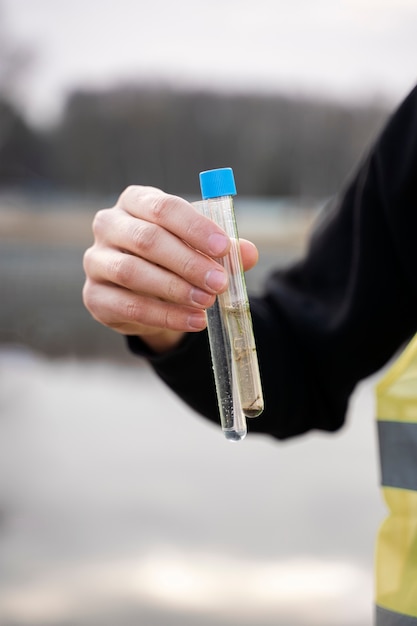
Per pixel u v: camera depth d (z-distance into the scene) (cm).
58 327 1991
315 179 5819
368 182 162
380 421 142
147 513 698
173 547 617
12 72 6391
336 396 171
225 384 126
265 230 3872
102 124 6538
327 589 542
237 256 126
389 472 140
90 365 1459
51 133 6475
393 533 139
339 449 861
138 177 6500
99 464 855
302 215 4397
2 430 1009
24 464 860
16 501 737
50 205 5875
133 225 130
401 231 157
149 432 986
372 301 162
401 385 140
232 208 128
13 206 5216
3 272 2784
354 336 164
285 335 172
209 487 764
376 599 140
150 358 157
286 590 541
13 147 6388
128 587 554
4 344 1788
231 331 125
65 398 1190
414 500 137
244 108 6228
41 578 570
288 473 793
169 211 127
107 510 711
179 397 163
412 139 155
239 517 675
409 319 163
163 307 135
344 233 170
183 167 6481
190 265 125
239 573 569
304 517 667
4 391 1250
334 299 169
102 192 6456
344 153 5625
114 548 621
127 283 131
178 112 6450
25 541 638
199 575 567
